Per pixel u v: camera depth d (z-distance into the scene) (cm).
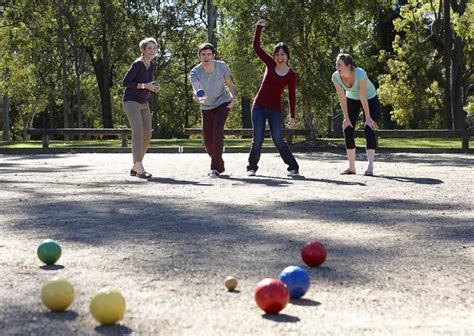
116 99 5944
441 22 3388
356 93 1245
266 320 357
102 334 334
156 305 385
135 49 4400
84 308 378
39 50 4591
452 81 3325
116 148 2347
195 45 4869
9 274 464
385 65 3981
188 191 988
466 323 356
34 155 2177
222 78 1218
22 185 1096
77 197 924
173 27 4494
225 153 2155
